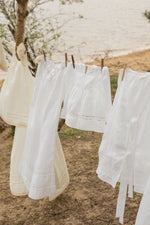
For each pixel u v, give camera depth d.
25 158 2.51
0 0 4.18
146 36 20.28
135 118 1.80
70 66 2.13
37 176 2.24
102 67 1.94
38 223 2.95
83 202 3.25
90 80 1.99
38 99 2.37
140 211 1.69
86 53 13.90
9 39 4.43
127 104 1.82
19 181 2.76
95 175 3.83
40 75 2.37
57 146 2.80
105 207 3.14
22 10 2.61
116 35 19.75
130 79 1.81
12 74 2.54
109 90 1.96
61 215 3.05
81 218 2.97
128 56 14.80
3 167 4.30
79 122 2.05
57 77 2.20
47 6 21.12
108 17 25.91
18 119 2.57
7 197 3.46
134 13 28.72
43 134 2.27
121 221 1.93
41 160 2.23
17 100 2.54
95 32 19.67
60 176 2.89
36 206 3.24
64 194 3.42
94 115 2.01
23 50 2.43
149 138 1.77
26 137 2.49
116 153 1.88
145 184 1.82
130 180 1.86
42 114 2.33
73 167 4.07
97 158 4.32
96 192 3.44
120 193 1.91
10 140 5.38
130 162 1.84
